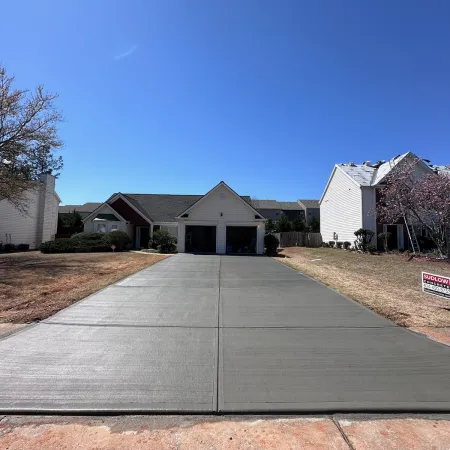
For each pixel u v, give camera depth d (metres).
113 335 5.07
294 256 21.12
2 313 6.30
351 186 26.05
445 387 3.51
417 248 22.77
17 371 3.80
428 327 5.64
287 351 4.48
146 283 9.84
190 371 3.84
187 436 2.72
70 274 11.82
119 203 28.36
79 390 3.38
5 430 2.78
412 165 20.78
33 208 29.22
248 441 2.66
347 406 3.13
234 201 23.67
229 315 6.29
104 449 2.54
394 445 2.62
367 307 7.01
